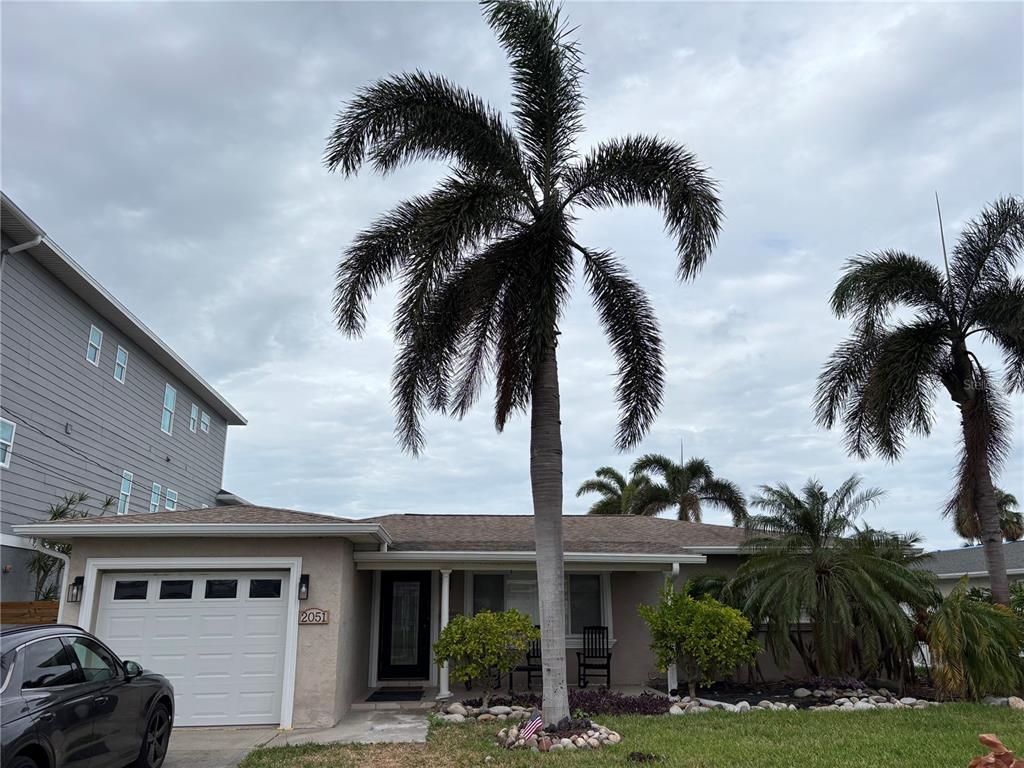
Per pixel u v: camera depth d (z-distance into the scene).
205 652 10.91
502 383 11.55
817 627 12.75
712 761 7.83
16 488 14.99
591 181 11.14
